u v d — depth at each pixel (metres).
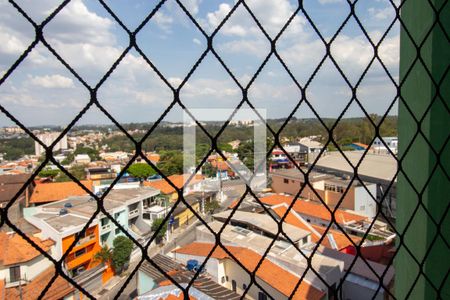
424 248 1.24
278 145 0.89
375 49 0.98
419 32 1.23
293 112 0.89
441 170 1.15
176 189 0.75
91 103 0.67
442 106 1.13
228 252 0.80
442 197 1.16
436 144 1.17
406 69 1.34
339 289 1.00
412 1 1.27
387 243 10.38
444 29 1.09
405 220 1.39
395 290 1.51
